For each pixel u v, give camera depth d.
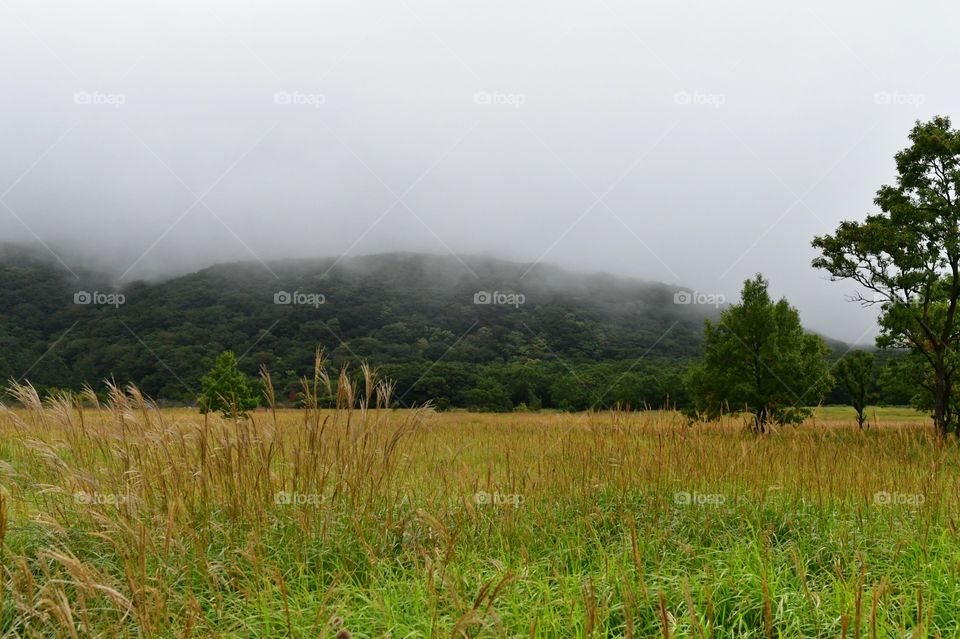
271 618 3.33
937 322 20.67
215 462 4.63
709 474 5.78
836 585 3.63
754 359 21.94
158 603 3.01
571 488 5.73
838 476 5.86
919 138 18.50
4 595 3.15
